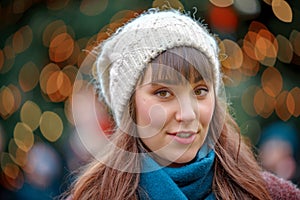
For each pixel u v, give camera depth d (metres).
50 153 3.43
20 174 3.56
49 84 3.34
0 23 3.41
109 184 1.73
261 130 3.59
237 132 1.87
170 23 1.71
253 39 3.36
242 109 3.28
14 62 3.40
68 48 3.24
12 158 3.54
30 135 3.46
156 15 1.76
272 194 1.92
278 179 1.97
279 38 3.40
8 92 3.43
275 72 3.50
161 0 2.99
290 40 3.41
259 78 3.46
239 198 1.76
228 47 3.18
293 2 3.36
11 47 3.40
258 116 3.50
